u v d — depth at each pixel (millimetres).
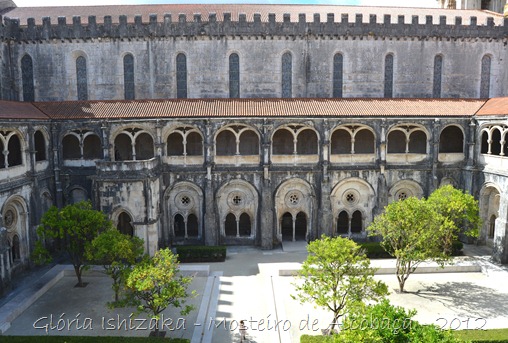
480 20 60719
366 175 49688
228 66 55000
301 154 51750
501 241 43156
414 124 49531
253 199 50188
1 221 37156
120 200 43688
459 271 42406
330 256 28422
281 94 55656
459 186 51281
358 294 27938
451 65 57156
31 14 60219
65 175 48344
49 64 54656
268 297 36688
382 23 55531
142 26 53719
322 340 27438
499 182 45031
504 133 45281
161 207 48812
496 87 58312
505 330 28797
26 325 31703
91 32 53812
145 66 54656
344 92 56062
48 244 46531
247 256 47000
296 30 54219
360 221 54562
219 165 49250
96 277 41312
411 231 35969
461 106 51844
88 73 54812
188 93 55250
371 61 55719
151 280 27484
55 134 47281
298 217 54844
